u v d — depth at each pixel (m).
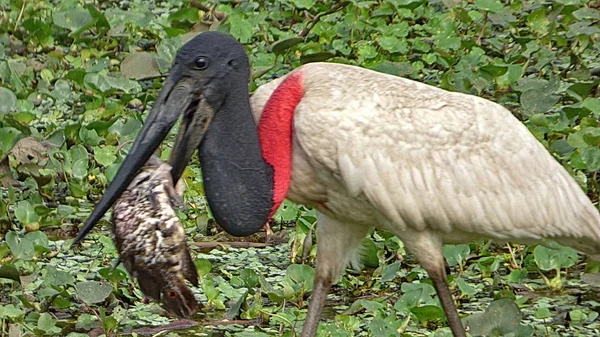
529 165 9.93
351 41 17.77
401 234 9.97
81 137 14.59
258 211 9.80
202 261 11.62
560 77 16.88
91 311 11.36
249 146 9.70
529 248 12.30
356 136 9.55
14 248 11.83
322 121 9.56
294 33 18.81
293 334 10.48
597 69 16.59
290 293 11.23
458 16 18.16
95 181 14.45
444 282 10.02
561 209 10.04
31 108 15.65
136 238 9.20
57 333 10.78
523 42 16.81
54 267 11.84
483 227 9.89
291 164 9.84
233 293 11.48
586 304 11.54
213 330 11.02
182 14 18.75
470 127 9.81
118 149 14.06
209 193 9.76
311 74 9.87
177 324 11.14
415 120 9.70
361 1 18.47
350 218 10.01
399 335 10.37
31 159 14.28
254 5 19.77
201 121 9.56
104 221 13.51
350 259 10.40
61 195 14.27
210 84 9.48
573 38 17.62
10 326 10.42
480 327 10.43
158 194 9.25
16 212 12.89
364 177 9.56
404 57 17.17
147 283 9.31
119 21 18.88
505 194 9.84
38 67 17.98
